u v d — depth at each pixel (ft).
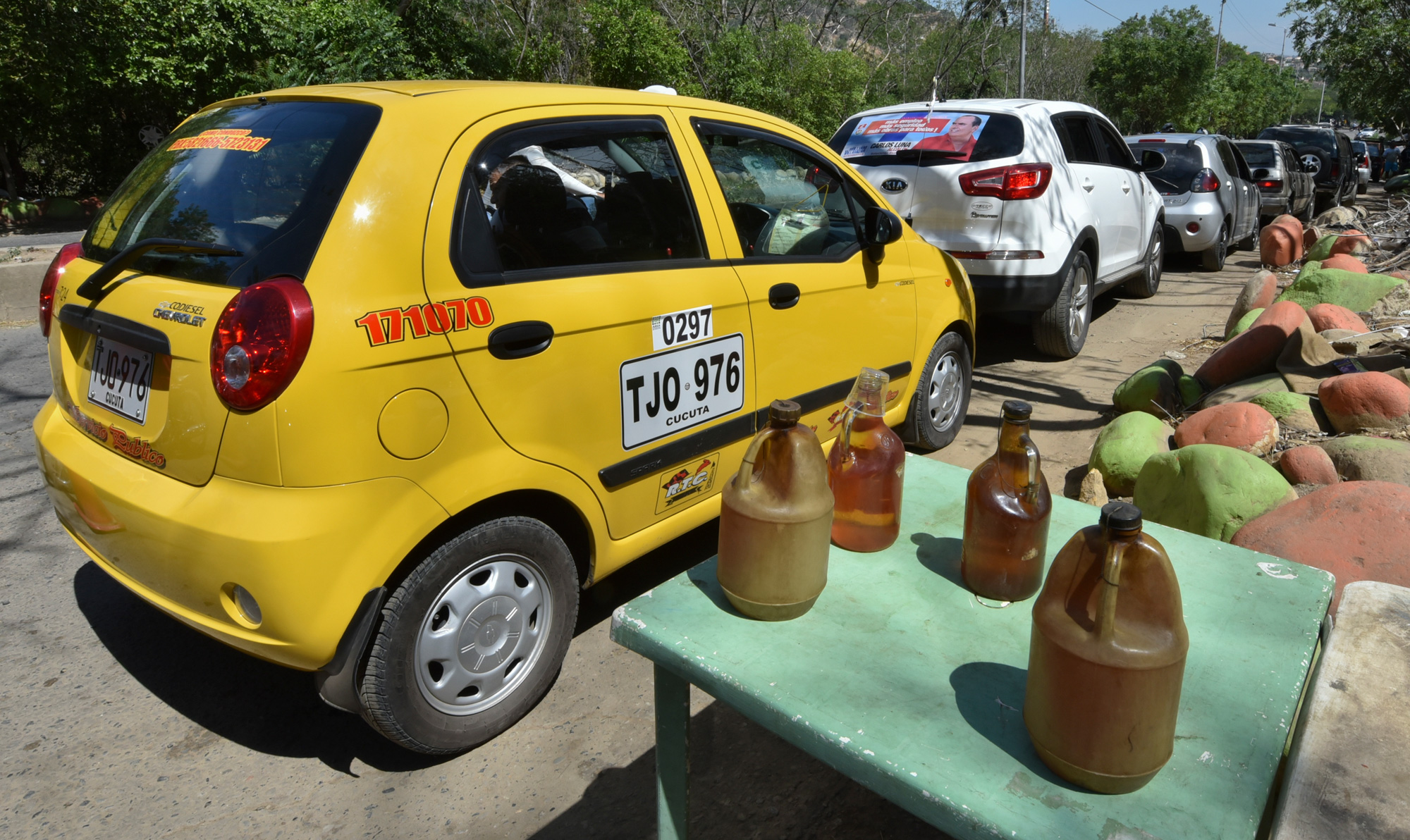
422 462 6.77
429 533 6.96
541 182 7.91
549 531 7.94
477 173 7.39
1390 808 3.99
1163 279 31.78
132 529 6.97
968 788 3.60
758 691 4.16
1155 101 117.19
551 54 67.36
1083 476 13.88
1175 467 10.77
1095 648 3.35
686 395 8.89
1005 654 4.47
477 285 7.14
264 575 6.28
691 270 8.99
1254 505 9.95
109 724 8.41
